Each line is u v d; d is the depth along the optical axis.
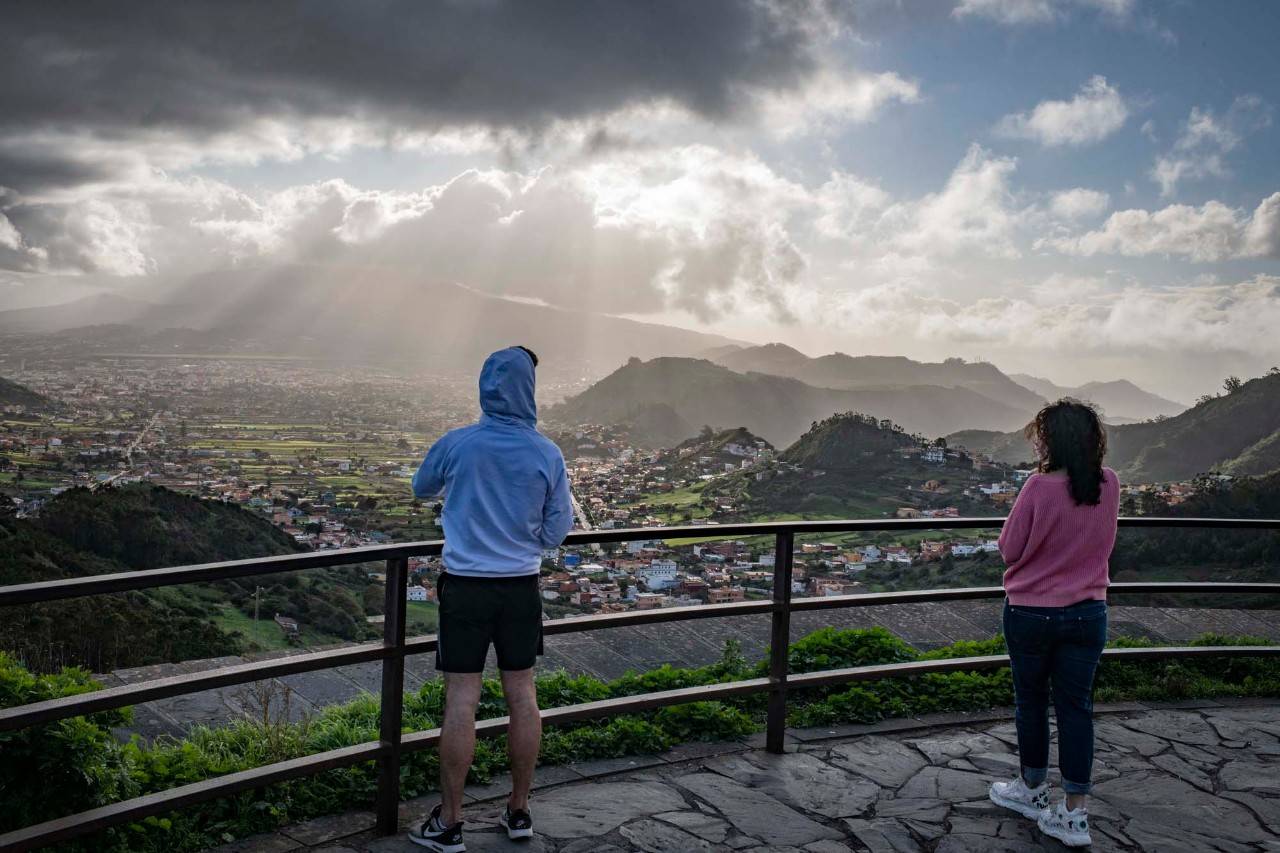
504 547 2.99
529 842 3.20
